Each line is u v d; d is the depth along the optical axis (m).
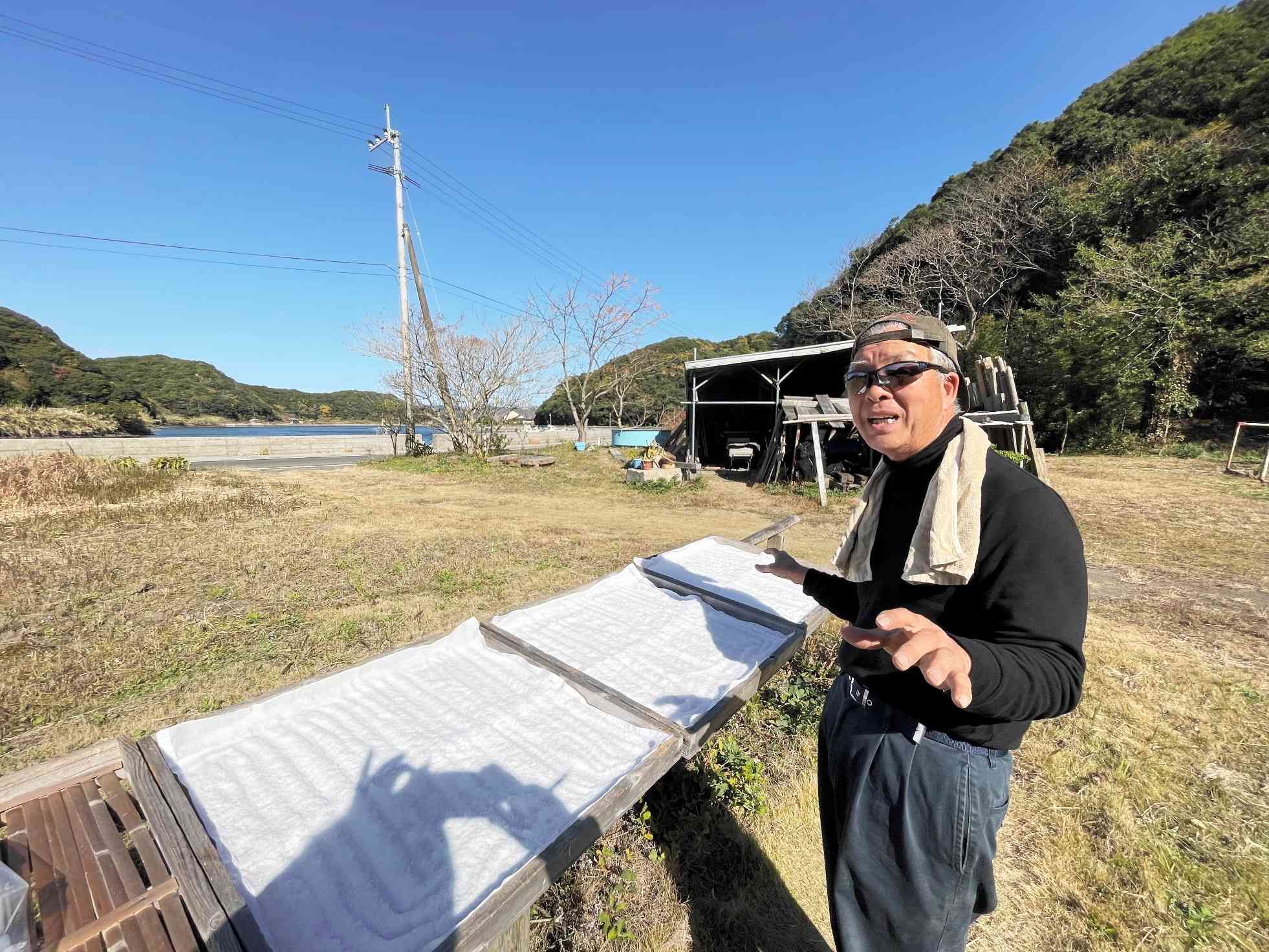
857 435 10.37
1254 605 4.09
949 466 0.95
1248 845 1.85
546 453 17.30
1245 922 1.59
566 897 1.62
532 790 1.40
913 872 1.02
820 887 1.74
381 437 21.17
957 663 0.71
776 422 10.55
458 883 1.13
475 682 1.96
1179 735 2.46
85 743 2.40
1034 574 0.83
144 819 1.24
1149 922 1.60
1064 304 13.95
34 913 0.98
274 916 1.06
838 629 3.38
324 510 7.85
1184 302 12.23
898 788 1.03
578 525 7.06
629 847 1.80
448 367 15.22
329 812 1.33
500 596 4.28
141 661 3.16
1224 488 8.14
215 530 6.48
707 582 3.05
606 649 2.25
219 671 3.06
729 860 1.80
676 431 17.20
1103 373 12.43
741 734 2.43
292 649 3.34
